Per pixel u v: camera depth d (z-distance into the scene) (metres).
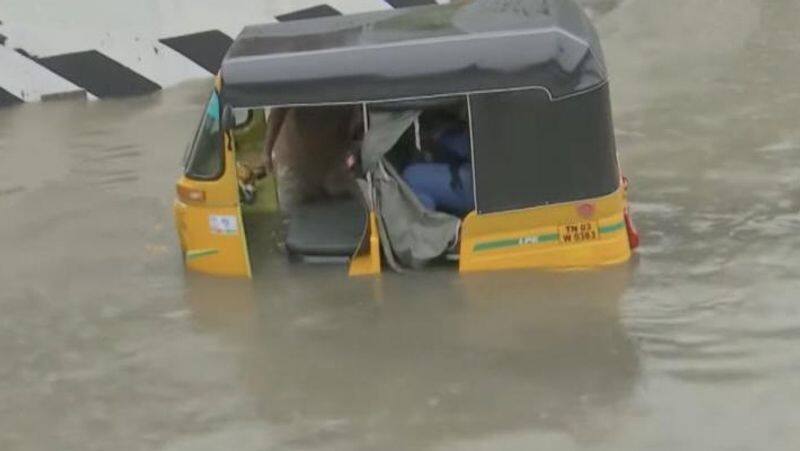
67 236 7.05
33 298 6.21
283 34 6.36
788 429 4.45
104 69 10.19
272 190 6.87
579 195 5.89
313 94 5.87
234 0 10.47
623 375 4.94
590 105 5.79
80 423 4.96
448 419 4.71
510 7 6.37
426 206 6.12
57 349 5.64
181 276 6.37
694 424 4.54
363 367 5.20
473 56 5.76
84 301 6.14
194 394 5.10
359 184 6.18
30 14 10.03
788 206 6.58
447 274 6.07
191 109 9.66
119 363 5.45
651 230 6.39
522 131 5.81
